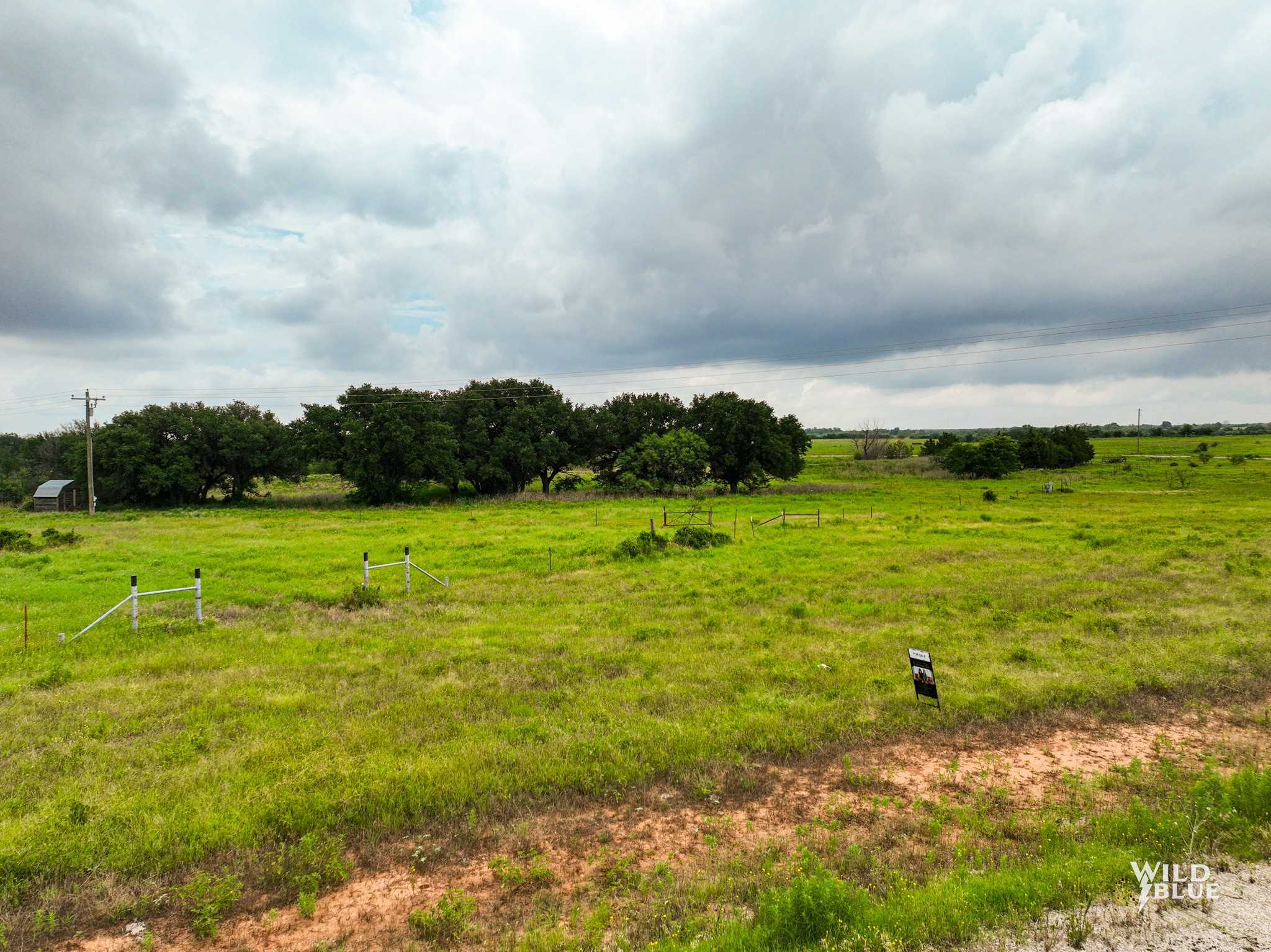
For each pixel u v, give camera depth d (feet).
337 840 24.97
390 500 202.18
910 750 33.01
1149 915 18.89
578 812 27.50
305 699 39.68
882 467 322.75
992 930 18.47
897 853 23.71
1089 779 29.63
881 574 77.92
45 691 41.37
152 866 23.76
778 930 18.47
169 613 61.11
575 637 53.11
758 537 110.52
